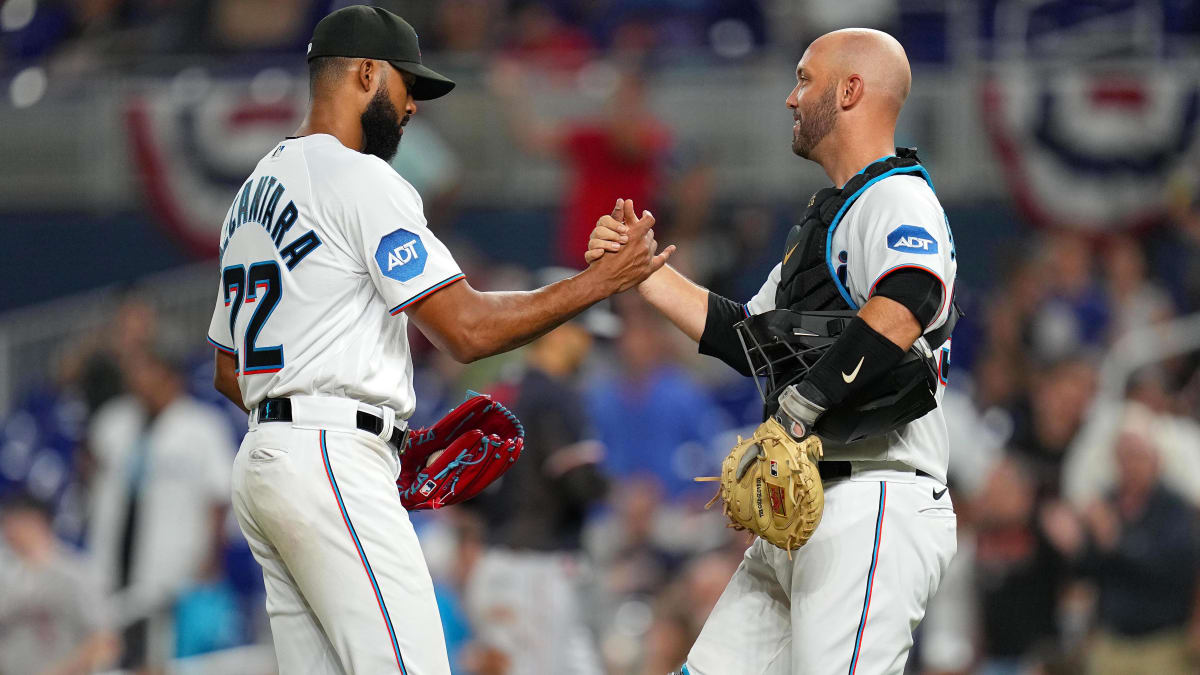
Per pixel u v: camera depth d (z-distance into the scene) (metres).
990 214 36.47
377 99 13.37
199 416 32.41
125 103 37.22
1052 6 38.06
